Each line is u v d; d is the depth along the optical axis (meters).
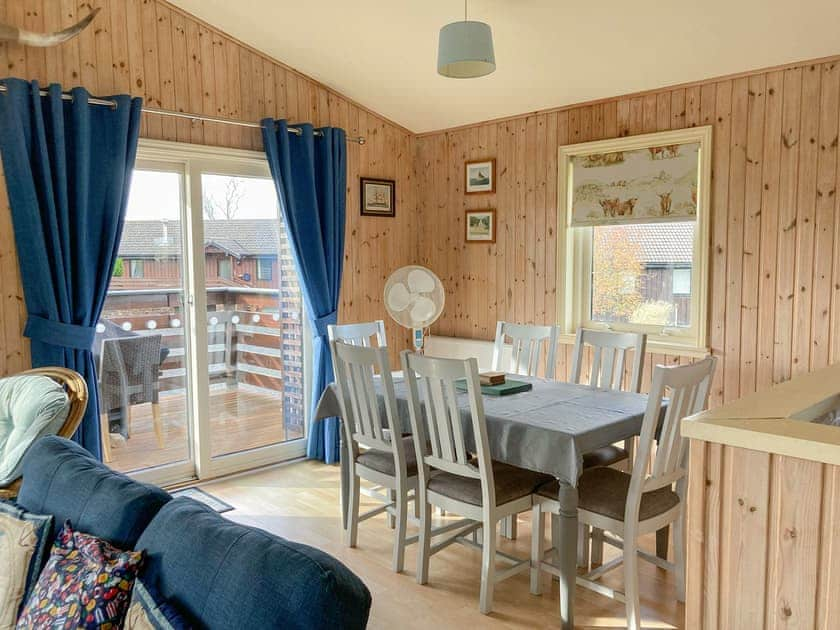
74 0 3.51
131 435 3.95
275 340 4.57
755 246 3.57
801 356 3.45
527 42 3.67
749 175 3.57
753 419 1.74
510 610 2.72
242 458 4.42
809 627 1.61
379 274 5.11
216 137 4.09
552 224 4.46
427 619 2.65
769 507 1.65
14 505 2.00
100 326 3.75
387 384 2.97
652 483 2.50
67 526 1.76
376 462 3.18
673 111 3.84
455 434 2.73
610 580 2.97
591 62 3.74
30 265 3.34
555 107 4.36
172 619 1.35
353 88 4.62
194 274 4.07
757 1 2.99
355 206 4.89
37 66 3.38
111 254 3.58
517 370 3.88
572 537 2.53
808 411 1.89
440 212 5.20
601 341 3.52
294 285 4.65
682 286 3.96
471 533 3.43
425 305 3.86
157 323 4.00
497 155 4.76
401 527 3.04
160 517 1.62
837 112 3.26
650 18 3.25
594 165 4.22
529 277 4.63
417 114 4.91
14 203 3.30
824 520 1.56
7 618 1.71
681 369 2.43
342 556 3.20
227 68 4.12
